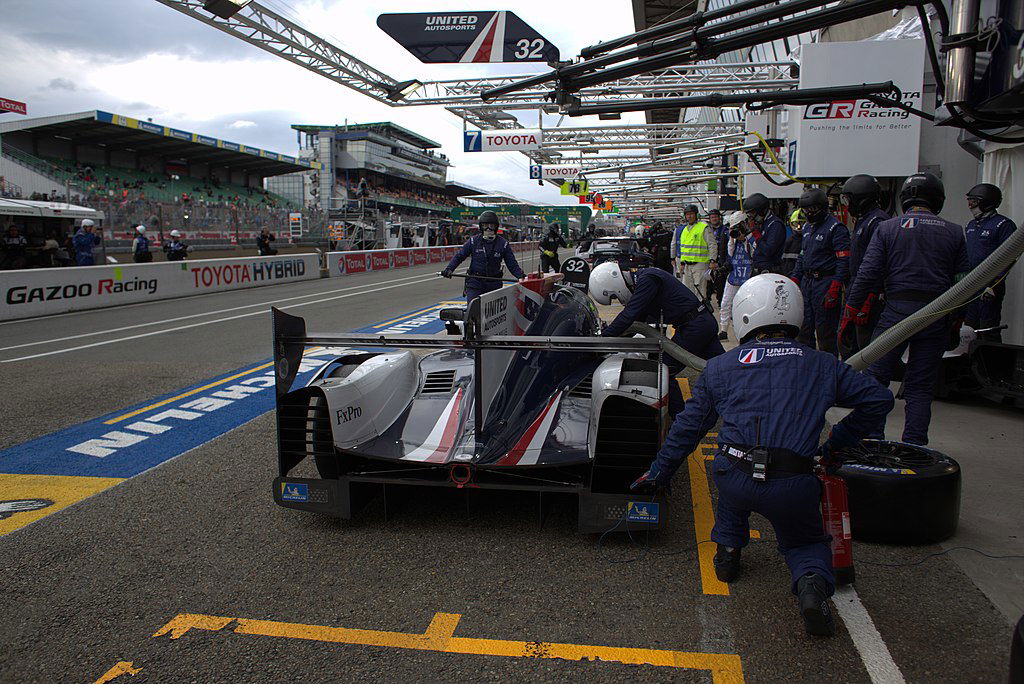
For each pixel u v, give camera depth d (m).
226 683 2.32
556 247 14.94
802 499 2.38
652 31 4.52
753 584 2.94
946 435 4.82
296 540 3.41
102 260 20.19
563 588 2.92
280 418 3.43
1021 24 3.98
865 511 3.22
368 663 2.42
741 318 2.74
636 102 5.28
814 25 3.99
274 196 50.66
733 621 2.65
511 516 3.66
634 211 50.78
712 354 4.46
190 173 44.81
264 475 4.34
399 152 83.06
